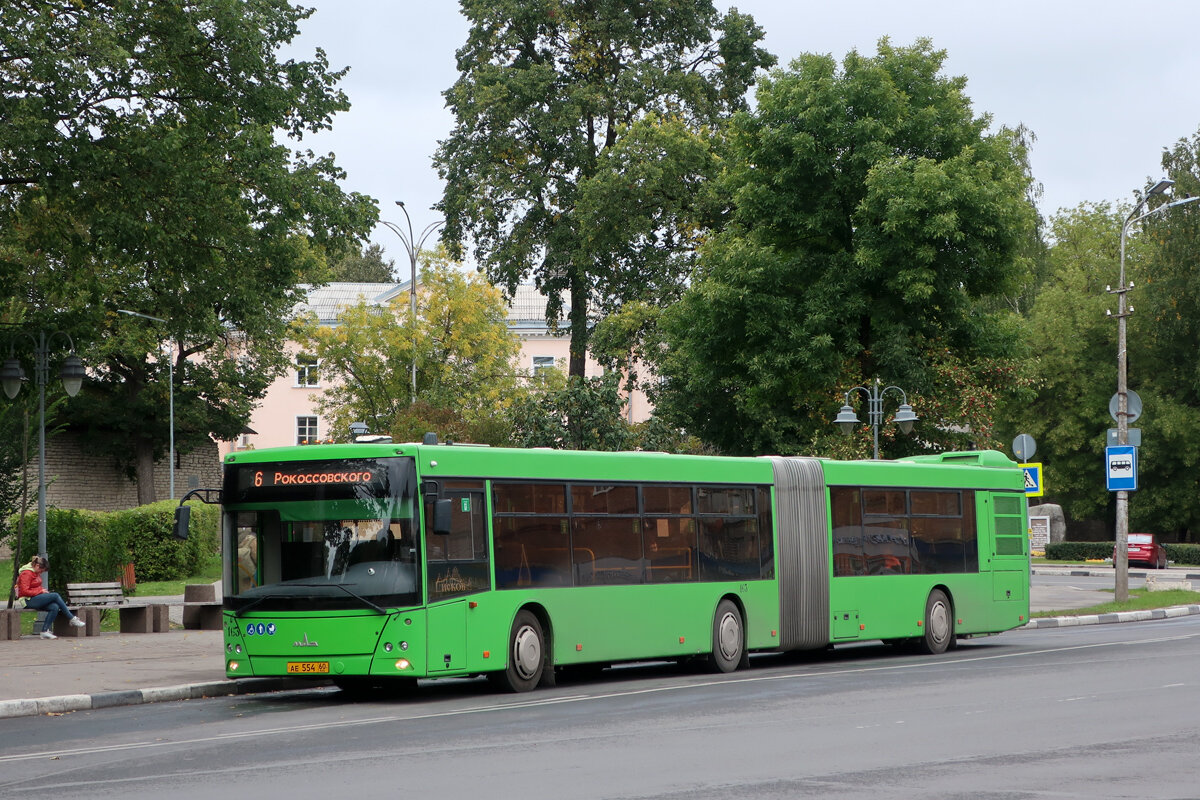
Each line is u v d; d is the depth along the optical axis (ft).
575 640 72.43
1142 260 278.05
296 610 65.10
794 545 87.30
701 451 174.91
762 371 149.89
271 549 66.54
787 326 149.79
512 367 255.91
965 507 101.65
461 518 67.15
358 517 65.31
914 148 151.33
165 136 107.04
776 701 61.93
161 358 245.24
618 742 48.29
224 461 68.23
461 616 66.18
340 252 125.18
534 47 212.43
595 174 202.49
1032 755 44.06
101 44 98.43
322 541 65.62
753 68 208.85
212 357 253.44
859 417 153.28
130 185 107.45
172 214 111.65
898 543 95.25
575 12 205.67
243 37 111.34
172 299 123.03
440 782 39.93
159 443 253.44
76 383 108.99
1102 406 283.18
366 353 249.96
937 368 150.41
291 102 119.96
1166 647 92.84
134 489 259.19
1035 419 291.38
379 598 64.23
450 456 67.15
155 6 108.88
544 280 214.90
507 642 68.54
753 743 47.62
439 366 246.68
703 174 195.72
